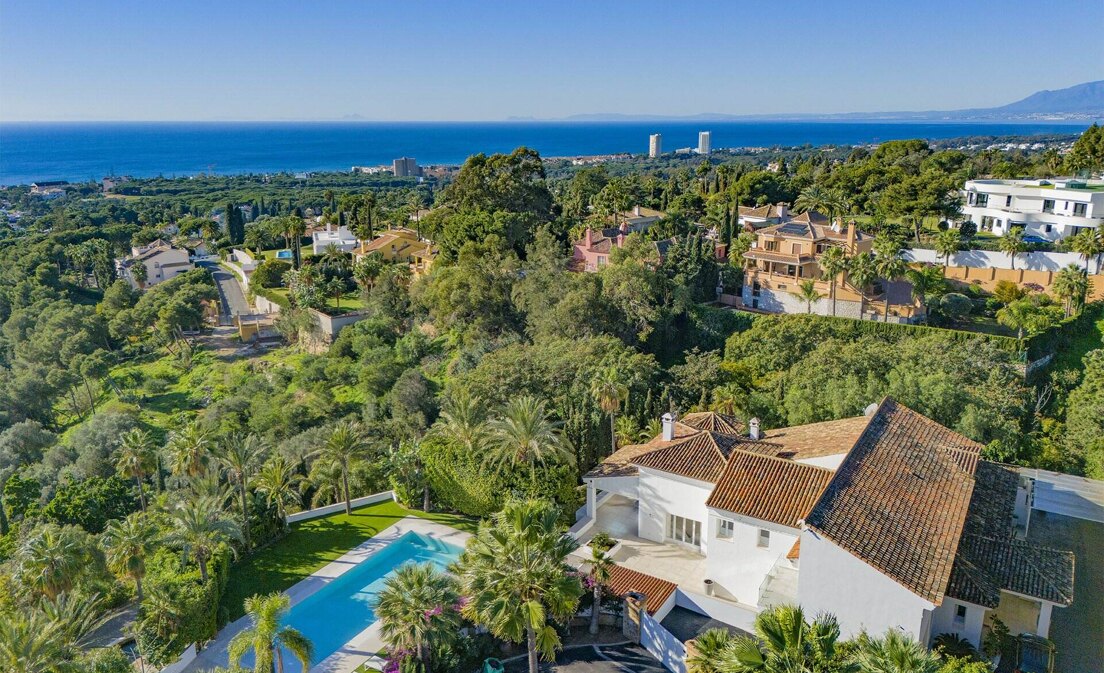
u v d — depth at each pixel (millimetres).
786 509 30344
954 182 97000
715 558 32188
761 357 63406
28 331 108500
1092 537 36750
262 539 42500
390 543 42312
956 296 71375
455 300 79500
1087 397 53375
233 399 77062
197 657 33188
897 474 30500
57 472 63188
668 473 35906
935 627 27547
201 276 127562
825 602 25938
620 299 71875
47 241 150750
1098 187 94688
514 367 58500
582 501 42156
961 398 49031
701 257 82312
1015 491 34312
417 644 27906
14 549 43156
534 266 82750
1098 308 69875
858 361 56312
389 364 75625
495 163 111062
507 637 25234
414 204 161500
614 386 46438
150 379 91375
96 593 33969
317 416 71188
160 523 39281
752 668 19438
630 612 30516
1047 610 27188
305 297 99188
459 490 43688
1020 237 81688
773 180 127562
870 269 70188
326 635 34375
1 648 26141
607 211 118500
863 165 124750
